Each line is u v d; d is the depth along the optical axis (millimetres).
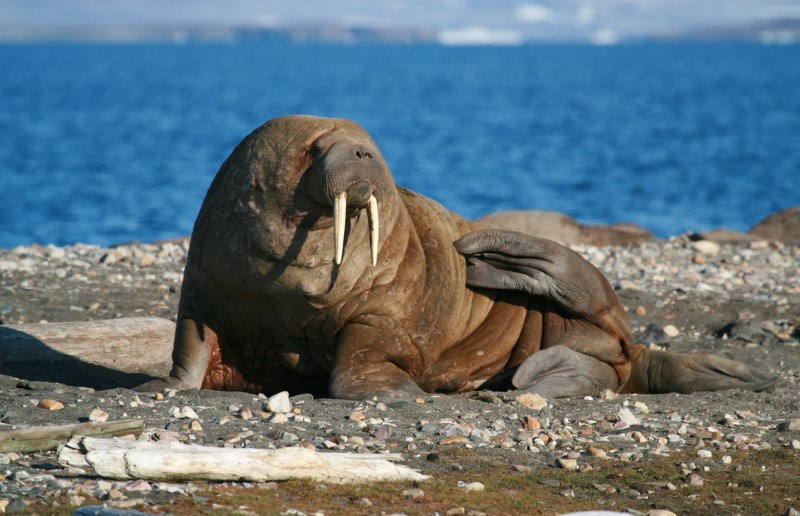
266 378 32750
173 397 28391
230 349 32156
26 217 99438
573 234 70375
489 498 20875
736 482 23391
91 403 27062
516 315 35500
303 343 31984
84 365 36219
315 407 27922
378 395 29734
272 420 25797
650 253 64000
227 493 19906
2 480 20047
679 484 23031
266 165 29688
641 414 30188
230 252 30203
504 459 24094
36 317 42344
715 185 136750
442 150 188125
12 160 152000
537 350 35344
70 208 105875
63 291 47188
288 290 30203
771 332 44812
